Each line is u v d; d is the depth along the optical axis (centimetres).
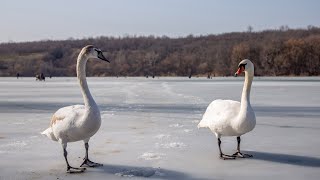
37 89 3725
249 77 746
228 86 3828
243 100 749
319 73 9581
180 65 12038
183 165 736
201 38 16238
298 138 985
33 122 1321
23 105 2002
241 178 653
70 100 2334
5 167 734
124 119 1359
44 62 14275
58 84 5081
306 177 654
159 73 12388
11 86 4459
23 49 16438
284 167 718
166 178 656
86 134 696
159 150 858
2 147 902
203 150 858
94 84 4856
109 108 1755
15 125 1247
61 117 696
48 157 809
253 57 10000
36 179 660
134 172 687
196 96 2453
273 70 9831
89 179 657
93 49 714
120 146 903
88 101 689
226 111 765
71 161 776
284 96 2439
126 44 16525
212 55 11975
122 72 12762
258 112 1562
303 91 2950
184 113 1532
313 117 1391
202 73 11519
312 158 782
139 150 860
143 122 1283
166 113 1536
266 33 15725
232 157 789
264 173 681
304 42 9694
